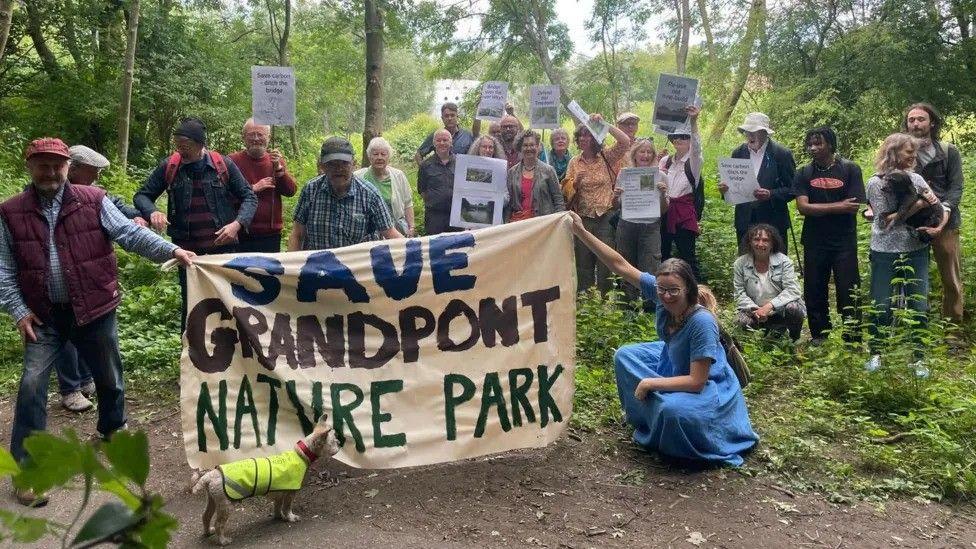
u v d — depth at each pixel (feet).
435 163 26.94
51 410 19.17
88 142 59.62
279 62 72.49
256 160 21.80
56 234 15.10
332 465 16.31
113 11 59.06
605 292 26.99
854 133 57.93
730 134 73.82
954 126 62.13
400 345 16.21
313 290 15.97
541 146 28.81
